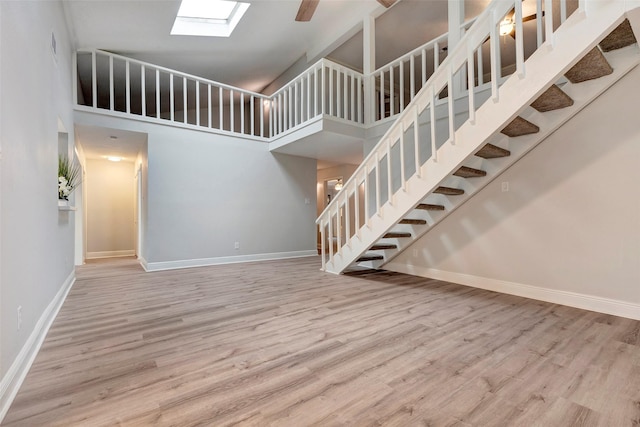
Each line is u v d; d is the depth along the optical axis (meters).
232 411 1.36
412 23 5.51
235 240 5.63
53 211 2.71
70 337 2.18
